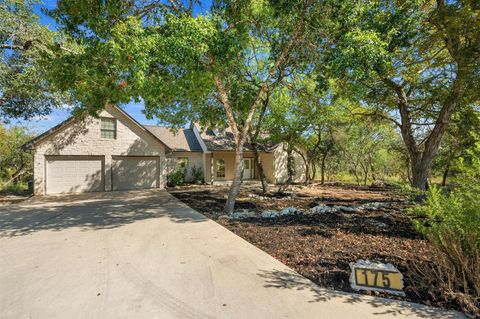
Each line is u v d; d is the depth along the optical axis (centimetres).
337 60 645
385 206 912
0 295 310
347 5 684
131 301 294
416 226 371
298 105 1312
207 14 691
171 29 580
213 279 347
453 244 294
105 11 629
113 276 358
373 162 2072
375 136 1767
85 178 1376
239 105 1106
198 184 1836
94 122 1388
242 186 1720
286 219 707
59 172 1313
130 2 693
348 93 935
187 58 572
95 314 270
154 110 953
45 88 1091
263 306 281
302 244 486
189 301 293
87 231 596
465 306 271
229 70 878
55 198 1151
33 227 637
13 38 973
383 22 707
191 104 1145
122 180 1479
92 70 633
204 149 1892
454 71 839
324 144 1955
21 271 377
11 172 1906
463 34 642
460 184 344
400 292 302
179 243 503
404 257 406
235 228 614
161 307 282
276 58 923
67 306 284
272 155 2059
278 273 365
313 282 338
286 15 752
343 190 1517
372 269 320
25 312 274
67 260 418
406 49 785
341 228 598
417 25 732
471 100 833
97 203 1014
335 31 724
